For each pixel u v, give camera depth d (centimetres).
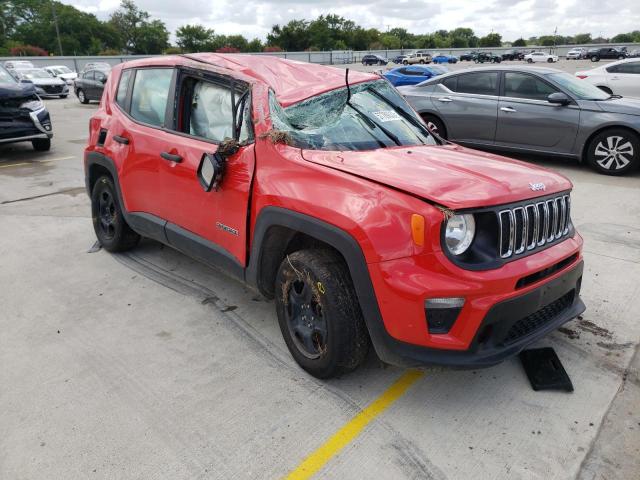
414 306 232
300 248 306
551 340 328
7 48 7906
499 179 256
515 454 237
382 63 5894
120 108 440
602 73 1290
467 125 840
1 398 277
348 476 225
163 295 399
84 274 439
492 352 242
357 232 243
